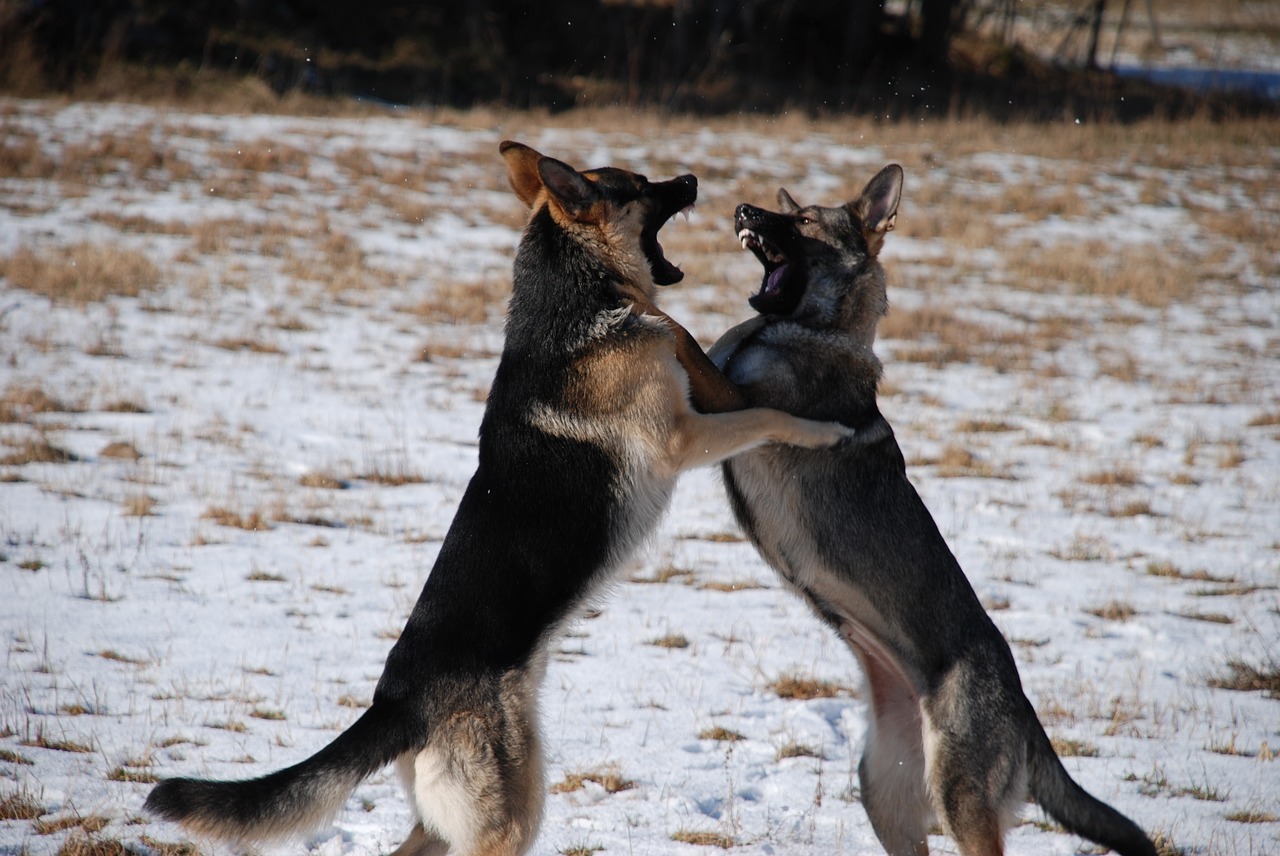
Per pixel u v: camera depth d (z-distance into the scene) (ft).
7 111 188.75
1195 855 41.37
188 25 257.75
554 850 40.68
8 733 45.62
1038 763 40.42
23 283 121.19
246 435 91.25
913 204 186.91
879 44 341.82
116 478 80.18
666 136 220.43
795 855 41.04
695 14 335.47
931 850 44.45
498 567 38.06
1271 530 81.71
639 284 43.86
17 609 58.59
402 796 44.73
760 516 43.24
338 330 120.78
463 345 118.11
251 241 145.48
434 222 161.99
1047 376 119.14
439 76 281.54
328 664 55.47
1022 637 62.90
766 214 44.88
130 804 40.96
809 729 51.75
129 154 171.83
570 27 320.09
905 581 40.96
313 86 253.44
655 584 69.82
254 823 34.40
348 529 75.10
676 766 47.55
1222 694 56.75
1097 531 80.64
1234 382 119.85
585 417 40.09
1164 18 484.33
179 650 55.77
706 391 42.73
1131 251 169.78
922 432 100.63
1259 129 258.57
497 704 37.27
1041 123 268.82
